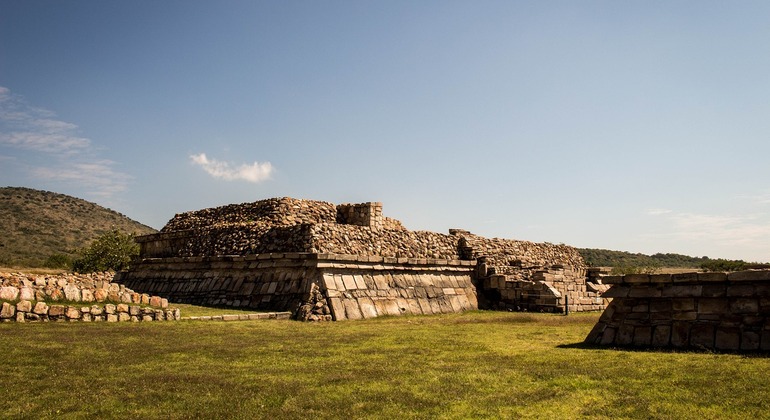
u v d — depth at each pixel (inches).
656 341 458.3
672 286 465.4
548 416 278.1
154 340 514.9
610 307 501.0
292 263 887.1
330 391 330.0
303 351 474.3
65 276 805.2
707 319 439.8
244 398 312.3
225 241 1090.1
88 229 3860.7
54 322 608.4
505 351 475.8
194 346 486.6
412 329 662.5
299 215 1145.4
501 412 286.0
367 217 1161.4
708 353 411.2
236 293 957.8
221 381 351.9
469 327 692.7
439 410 290.7
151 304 748.6
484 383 347.6
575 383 339.9
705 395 298.5
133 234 1873.8
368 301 880.3
